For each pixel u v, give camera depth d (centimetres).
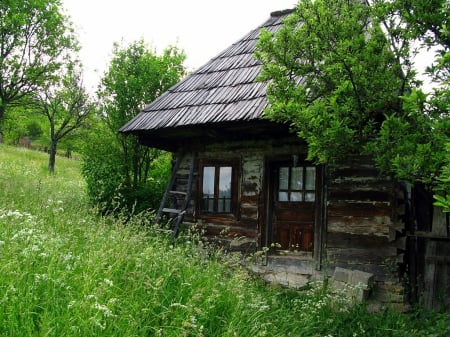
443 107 387
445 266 639
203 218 863
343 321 565
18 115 1873
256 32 1018
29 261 394
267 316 499
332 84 534
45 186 1171
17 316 327
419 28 460
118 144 1160
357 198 696
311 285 696
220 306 453
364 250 679
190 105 840
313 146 476
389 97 490
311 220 748
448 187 370
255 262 774
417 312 592
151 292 432
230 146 849
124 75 1187
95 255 439
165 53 1270
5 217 520
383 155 444
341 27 500
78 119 2398
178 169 915
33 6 1416
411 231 667
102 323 352
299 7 517
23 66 1449
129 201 1063
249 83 820
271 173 804
